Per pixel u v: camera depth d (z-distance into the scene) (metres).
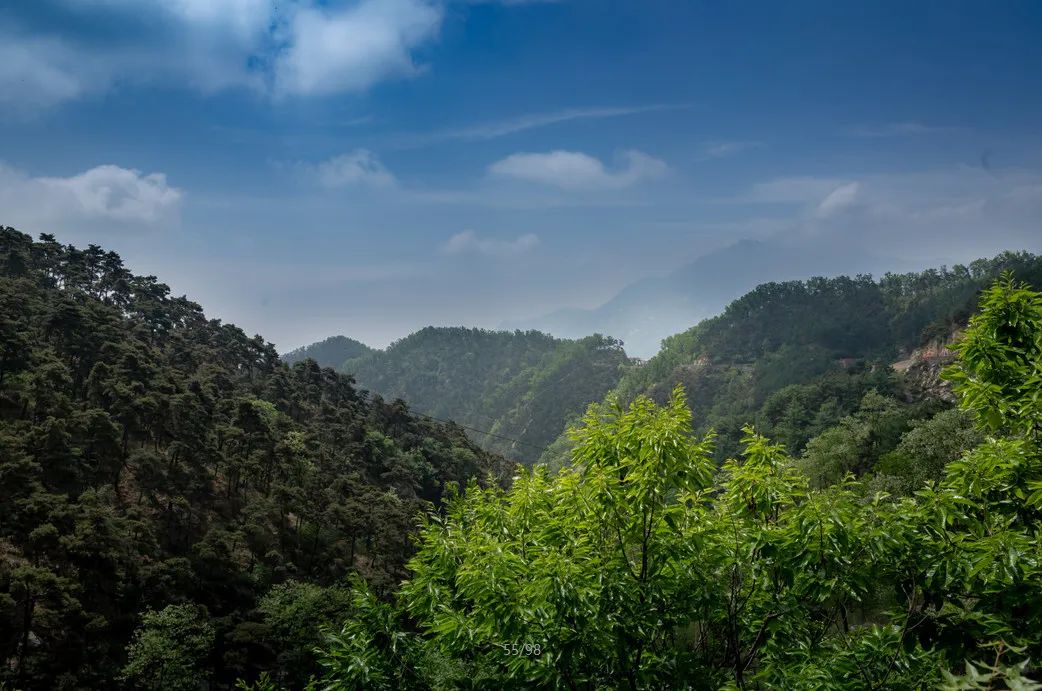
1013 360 9.21
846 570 7.51
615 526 8.77
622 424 9.20
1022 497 7.82
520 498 10.18
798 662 8.24
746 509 8.80
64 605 46.62
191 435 81.25
